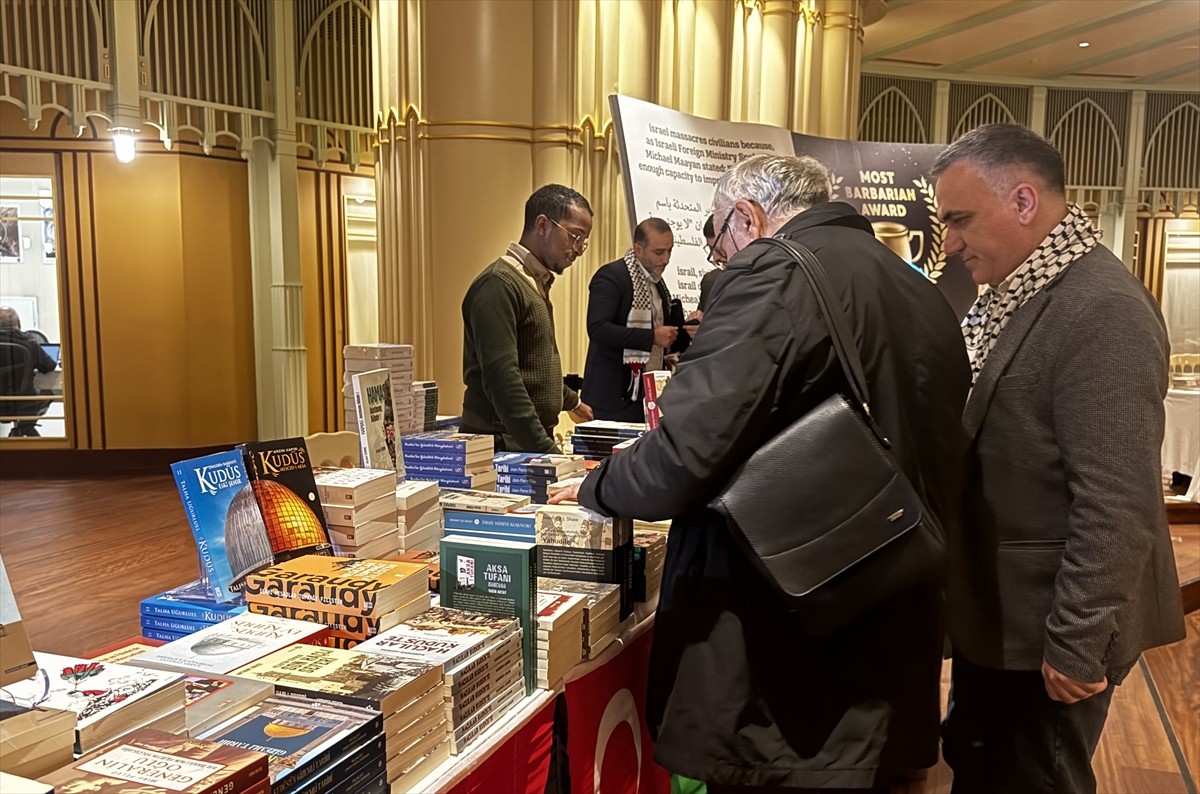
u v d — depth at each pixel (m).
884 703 1.33
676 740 1.38
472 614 1.41
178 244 7.16
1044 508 1.50
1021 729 1.58
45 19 6.21
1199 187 10.65
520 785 1.38
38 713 0.84
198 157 7.17
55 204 6.96
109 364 7.19
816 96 5.71
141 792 0.80
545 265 2.46
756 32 5.27
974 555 1.56
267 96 7.30
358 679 1.12
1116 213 10.73
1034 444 1.50
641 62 4.59
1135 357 1.37
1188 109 10.55
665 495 1.28
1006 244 1.55
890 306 1.34
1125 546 1.34
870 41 8.84
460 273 4.36
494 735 1.28
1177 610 1.53
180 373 7.31
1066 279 1.48
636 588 1.79
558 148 4.32
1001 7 7.76
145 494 6.44
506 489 2.11
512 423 2.28
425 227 4.34
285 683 1.11
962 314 4.32
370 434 1.80
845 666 1.34
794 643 1.34
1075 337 1.42
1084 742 1.53
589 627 1.55
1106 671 1.38
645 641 1.85
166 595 1.50
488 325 2.29
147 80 6.58
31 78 6.16
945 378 1.37
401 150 4.34
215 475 1.48
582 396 3.48
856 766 1.32
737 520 1.24
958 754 1.71
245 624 1.33
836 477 1.24
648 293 3.39
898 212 4.27
